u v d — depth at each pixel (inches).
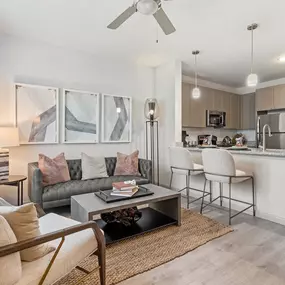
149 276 67.6
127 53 152.2
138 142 179.8
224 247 84.5
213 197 137.5
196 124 202.5
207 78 212.8
